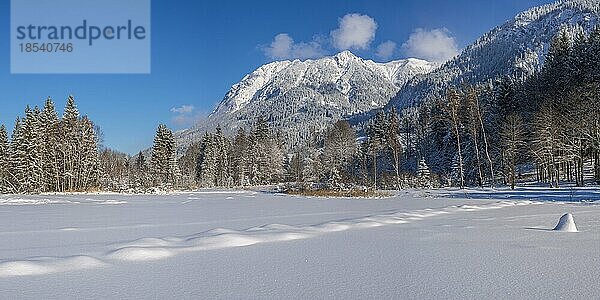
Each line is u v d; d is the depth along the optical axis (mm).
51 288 5117
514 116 42688
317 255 7266
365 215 15328
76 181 53375
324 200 28391
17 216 16359
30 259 6555
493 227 11242
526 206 19359
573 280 5465
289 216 15391
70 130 52781
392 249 7859
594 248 7891
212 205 23391
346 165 65000
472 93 47188
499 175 50156
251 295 4852
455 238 9234
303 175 55406
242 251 7656
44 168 49688
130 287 5184
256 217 15070
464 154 57594
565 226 10484
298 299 4684
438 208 18047
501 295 4793
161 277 5691
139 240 8484
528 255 7211
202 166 77125
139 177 60906
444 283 5352
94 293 4922
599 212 15641
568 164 39031
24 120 47844
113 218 15188
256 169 77062
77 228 11758
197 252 7555
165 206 22891
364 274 5859
